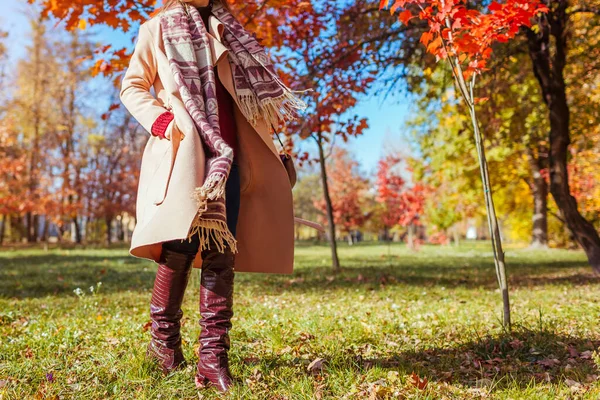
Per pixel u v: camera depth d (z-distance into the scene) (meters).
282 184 2.60
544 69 8.97
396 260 15.30
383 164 22.61
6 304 5.59
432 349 3.14
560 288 7.12
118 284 8.23
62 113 29.03
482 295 6.44
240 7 5.94
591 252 9.00
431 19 3.77
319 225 2.77
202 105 2.31
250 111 2.47
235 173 2.48
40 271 10.87
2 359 2.88
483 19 3.67
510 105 10.99
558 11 8.70
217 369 2.33
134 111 2.37
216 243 2.24
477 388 2.38
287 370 2.58
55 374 2.56
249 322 4.01
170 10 2.52
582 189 22.27
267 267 2.64
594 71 11.17
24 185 24.70
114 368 2.60
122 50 5.42
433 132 18.97
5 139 22.81
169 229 2.10
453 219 30.27
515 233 32.22
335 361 2.66
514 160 22.84
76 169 29.58
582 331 3.60
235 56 2.49
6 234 39.03
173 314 2.57
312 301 5.91
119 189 31.39
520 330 3.50
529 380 2.49
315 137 9.37
